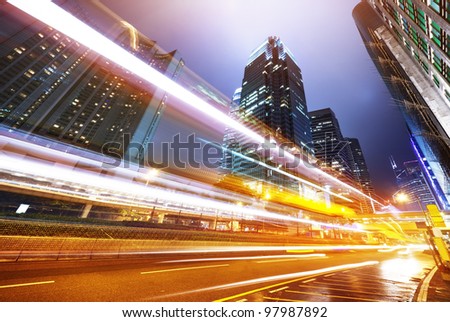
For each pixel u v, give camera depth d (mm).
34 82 76500
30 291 6461
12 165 24484
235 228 40125
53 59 83125
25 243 10156
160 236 18781
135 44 119938
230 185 55656
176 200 34906
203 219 40688
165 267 11336
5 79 69188
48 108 80188
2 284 6891
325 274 11766
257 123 98438
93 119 94125
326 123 140625
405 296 7652
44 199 35781
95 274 8812
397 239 73562
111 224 21656
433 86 27594
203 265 12766
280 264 15047
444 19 15016
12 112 69688
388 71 58906
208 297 6785
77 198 35625
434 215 12703
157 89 117562
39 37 79062
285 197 59125
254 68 132500
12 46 71500
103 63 104688
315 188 74562
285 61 117375
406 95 52312
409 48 29344
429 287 9117
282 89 105188
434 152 48188
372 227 55656
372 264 17844
